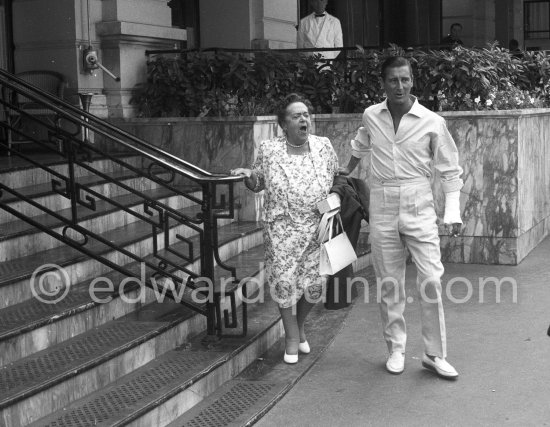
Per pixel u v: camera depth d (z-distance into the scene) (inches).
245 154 342.0
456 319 268.1
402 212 211.3
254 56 373.1
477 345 241.4
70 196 216.4
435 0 731.4
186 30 426.0
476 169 341.7
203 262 218.8
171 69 359.3
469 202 344.2
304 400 203.0
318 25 454.3
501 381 212.5
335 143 364.5
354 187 225.6
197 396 195.5
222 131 344.8
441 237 349.7
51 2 359.6
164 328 209.9
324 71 372.2
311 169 217.2
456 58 350.0
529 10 967.6
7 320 190.9
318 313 279.9
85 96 343.0
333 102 373.4
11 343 181.9
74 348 192.1
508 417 190.2
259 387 207.0
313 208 217.6
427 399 202.2
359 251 338.0
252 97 361.7
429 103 357.7
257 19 450.3
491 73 358.0
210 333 219.1
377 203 215.3
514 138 335.3
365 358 233.6
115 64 361.7
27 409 164.2
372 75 364.2
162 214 220.7
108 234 265.1
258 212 335.9
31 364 180.7
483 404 198.1
